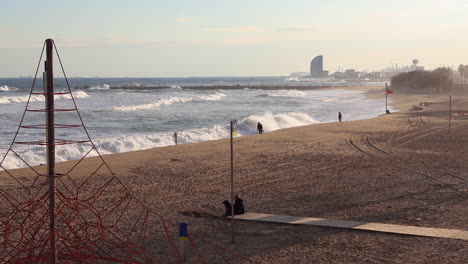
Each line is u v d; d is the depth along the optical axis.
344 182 23.83
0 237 14.30
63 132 49.66
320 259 12.72
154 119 65.50
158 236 14.82
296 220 16.42
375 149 36.06
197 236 14.76
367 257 12.80
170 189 22.39
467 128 49.62
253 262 12.55
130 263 12.30
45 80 10.12
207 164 29.55
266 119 59.31
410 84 179.00
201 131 48.66
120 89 175.38
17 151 34.09
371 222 16.20
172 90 174.88
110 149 37.00
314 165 29.16
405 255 12.89
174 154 33.44
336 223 16.03
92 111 73.19
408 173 26.06
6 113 66.44
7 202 19.16
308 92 182.25
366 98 132.38
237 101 115.06
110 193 21.33
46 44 9.34
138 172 26.73
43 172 26.02
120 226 15.91
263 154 33.72
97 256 12.70
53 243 9.77
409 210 17.95
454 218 16.70
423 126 52.50
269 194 21.22
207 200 20.12
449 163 29.27
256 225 15.98
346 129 50.59
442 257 12.66
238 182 24.11
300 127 52.91
